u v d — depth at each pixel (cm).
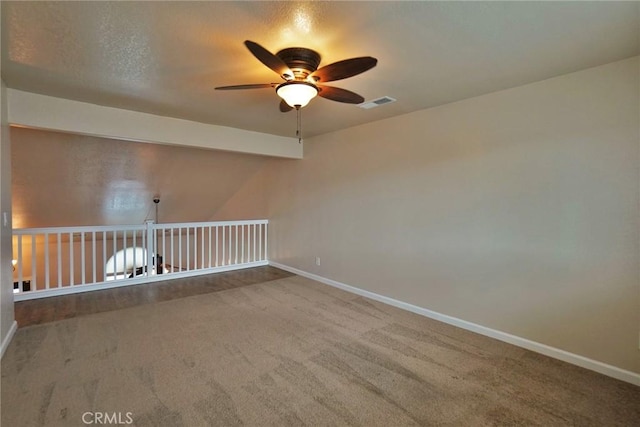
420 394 218
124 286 466
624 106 229
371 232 415
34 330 310
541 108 266
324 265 489
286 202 561
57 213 552
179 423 187
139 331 311
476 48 208
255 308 381
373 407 205
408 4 160
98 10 165
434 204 345
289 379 234
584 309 251
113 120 341
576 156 250
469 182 315
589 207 246
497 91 291
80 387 219
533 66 237
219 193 665
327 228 481
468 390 223
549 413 201
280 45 201
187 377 234
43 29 183
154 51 211
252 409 201
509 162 287
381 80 264
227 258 707
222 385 225
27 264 632
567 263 258
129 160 481
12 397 207
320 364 255
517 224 284
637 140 225
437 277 346
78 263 676
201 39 196
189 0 157
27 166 432
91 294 427
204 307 382
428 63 230
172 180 565
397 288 387
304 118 387
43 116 301
